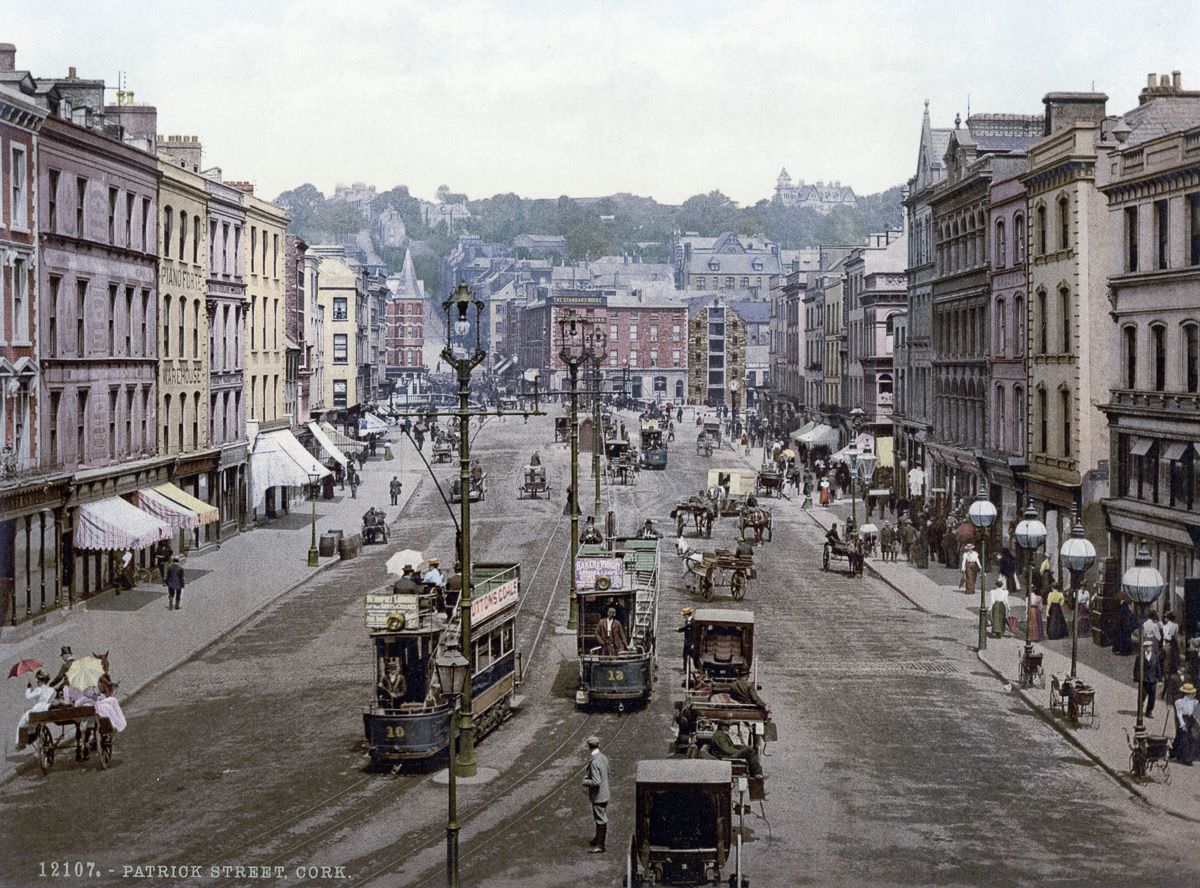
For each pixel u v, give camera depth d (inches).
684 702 1023.6
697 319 6983.3
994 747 1055.0
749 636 1164.5
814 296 4402.1
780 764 1003.9
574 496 1553.9
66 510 1615.4
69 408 1653.5
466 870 780.6
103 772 984.3
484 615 1067.9
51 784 954.1
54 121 1605.6
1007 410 2081.7
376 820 873.5
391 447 4520.2
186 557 2092.8
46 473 1528.1
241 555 2151.8
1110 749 1031.6
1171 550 1465.3
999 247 2143.2
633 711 1165.7
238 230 2456.9
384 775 975.0
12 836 837.8
